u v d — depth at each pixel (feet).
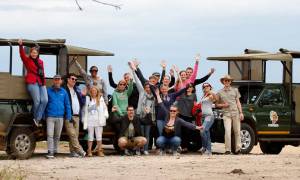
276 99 77.87
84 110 68.80
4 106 63.98
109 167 56.80
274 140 77.41
